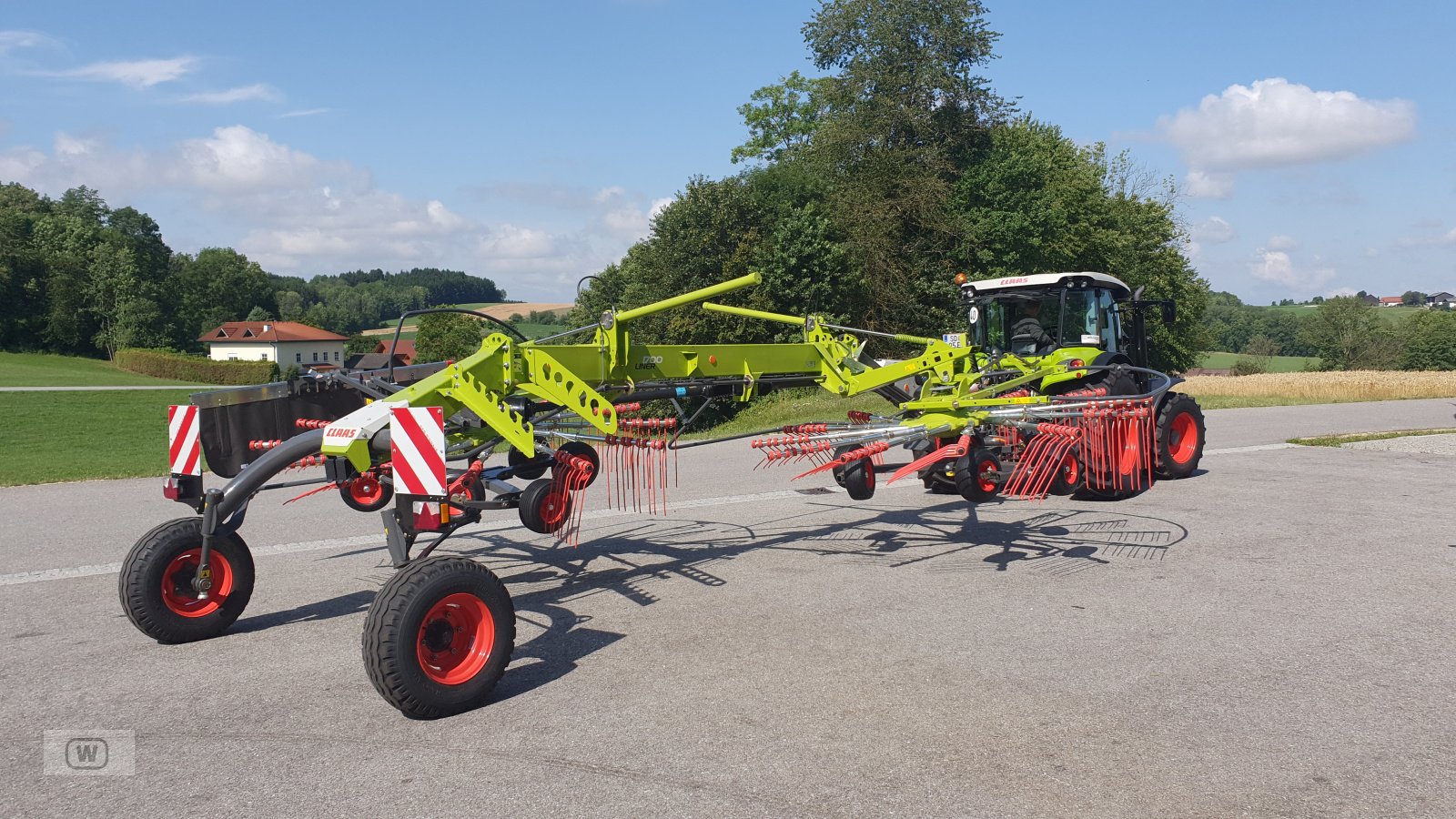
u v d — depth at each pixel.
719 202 36.22
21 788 3.62
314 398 6.56
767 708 4.28
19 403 40.03
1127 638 5.21
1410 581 6.38
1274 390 31.20
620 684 4.63
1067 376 9.85
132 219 114.12
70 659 5.16
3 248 91.06
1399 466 11.98
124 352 80.00
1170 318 11.54
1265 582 6.38
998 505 9.53
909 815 3.27
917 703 4.32
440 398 5.22
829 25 40.06
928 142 40.34
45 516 9.84
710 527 8.58
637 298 37.97
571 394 5.71
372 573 7.01
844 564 7.05
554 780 3.61
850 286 34.84
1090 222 42.06
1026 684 4.53
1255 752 3.77
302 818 3.34
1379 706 4.22
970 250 37.78
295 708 4.41
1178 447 10.96
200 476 5.61
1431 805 3.33
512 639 4.53
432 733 4.09
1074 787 3.48
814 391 29.59
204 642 5.43
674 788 3.51
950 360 7.87
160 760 3.86
